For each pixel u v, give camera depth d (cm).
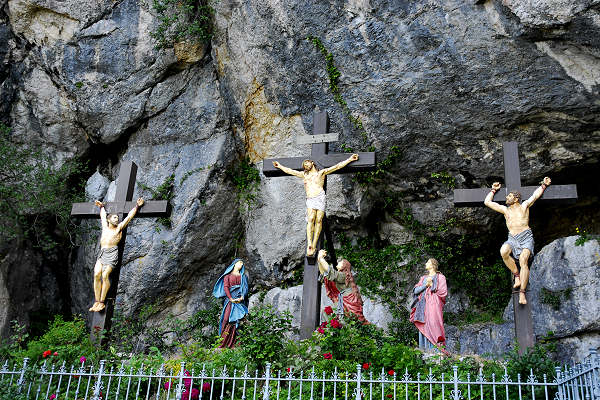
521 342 839
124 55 1504
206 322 1358
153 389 801
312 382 659
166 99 1530
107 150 1603
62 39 1507
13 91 1532
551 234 1476
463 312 1441
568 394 603
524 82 1190
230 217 1518
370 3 1248
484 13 1159
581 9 1052
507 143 986
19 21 1496
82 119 1536
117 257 1045
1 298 1447
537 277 1217
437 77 1241
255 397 678
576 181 1377
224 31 1464
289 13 1317
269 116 1447
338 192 1427
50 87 1533
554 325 1162
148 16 1501
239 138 1511
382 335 869
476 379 705
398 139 1341
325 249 1059
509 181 955
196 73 1539
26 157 1488
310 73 1347
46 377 770
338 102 1351
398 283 1438
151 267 1445
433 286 1061
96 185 1553
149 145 1538
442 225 1438
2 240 1475
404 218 1464
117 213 1085
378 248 1496
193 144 1521
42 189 1455
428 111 1285
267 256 1471
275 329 890
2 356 884
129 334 1304
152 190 1489
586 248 1184
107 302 1020
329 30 1295
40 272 1566
